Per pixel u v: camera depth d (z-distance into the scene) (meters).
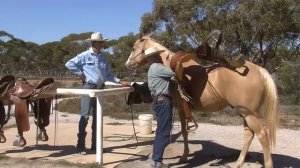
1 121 7.37
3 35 49.28
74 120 12.92
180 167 6.82
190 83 6.46
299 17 30.72
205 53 6.45
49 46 59.03
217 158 7.41
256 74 6.18
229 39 31.11
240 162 6.69
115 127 10.66
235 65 6.22
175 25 32.69
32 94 6.76
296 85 19.02
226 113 14.00
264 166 6.44
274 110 6.12
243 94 6.11
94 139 7.66
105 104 16.00
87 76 7.29
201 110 6.57
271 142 6.17
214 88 6.27
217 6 30.67
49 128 10.33
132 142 8.70
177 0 31.78
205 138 9.34
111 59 40.75
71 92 6.57
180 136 9.28
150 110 15.27
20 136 6.97
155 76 6.25
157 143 6.36
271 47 32.25
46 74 28.16
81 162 6.84
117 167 6.66
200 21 31.80
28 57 51.28
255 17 29.88
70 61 7.25
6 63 41.06
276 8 29.81
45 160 6.94
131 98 7.48
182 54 6.33
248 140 6.69
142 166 6.74
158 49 6.90
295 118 14.15
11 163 6.79
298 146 8.67
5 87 7.00
